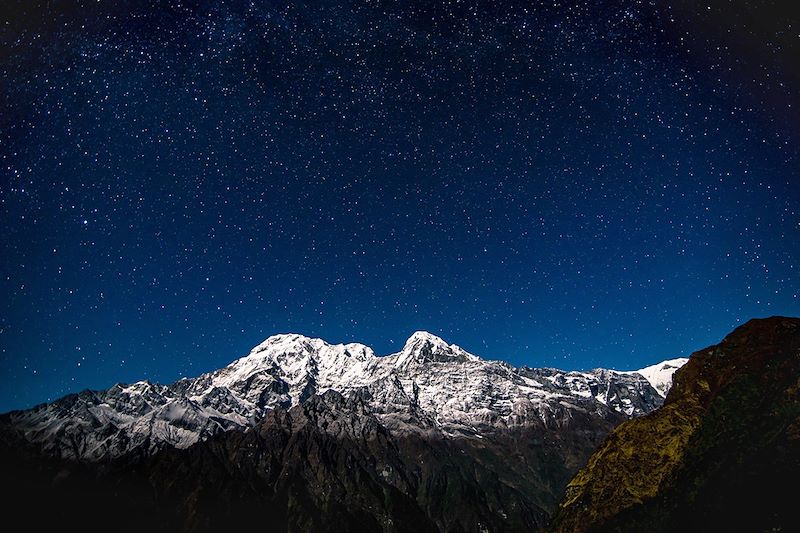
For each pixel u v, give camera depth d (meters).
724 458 39.50
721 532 35.06
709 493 38.09
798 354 42.94
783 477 35.53
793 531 32.28
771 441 38.31
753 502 35.34
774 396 41.09
